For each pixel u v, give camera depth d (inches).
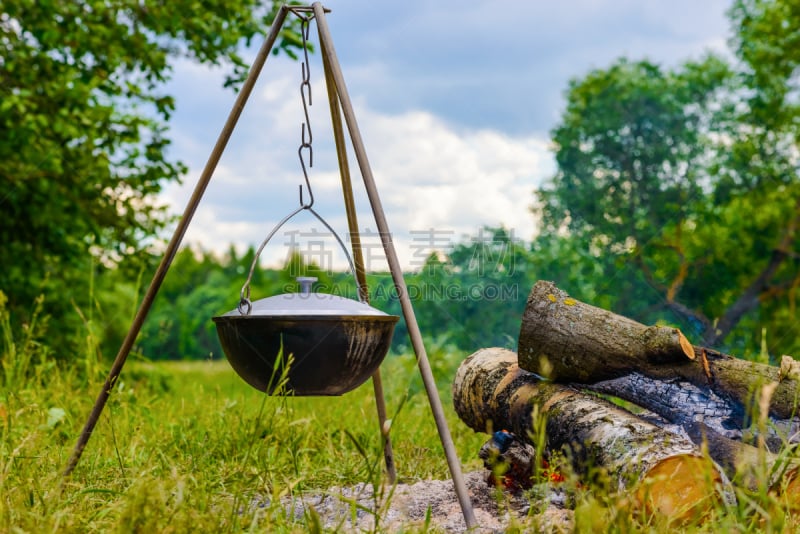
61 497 119.7
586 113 811.4
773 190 672.4
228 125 132.4
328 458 169.2
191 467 143.5
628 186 778.2
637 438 117.4
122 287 510.0
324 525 112.1
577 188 794.2
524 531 103.3
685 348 130.4
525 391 142.2
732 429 127.6
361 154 122.3
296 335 120.5
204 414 199.0
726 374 130.4
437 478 163.5
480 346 529.7
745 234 665.0
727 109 761.6
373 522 116.5
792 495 112.7
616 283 655.8
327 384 126.1
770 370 129.0
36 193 353.1
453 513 126.7
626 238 741.9
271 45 132.6
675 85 797.9
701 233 674.2
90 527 102.8
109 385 135.5
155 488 95.7
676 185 763.4
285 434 172.4
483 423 157.2
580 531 92.3
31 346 276.7
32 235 363.3
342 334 122.3
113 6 332.8
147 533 90.4
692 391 132.1
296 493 137.6
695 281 657.6
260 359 123.8
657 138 784.9
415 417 220.4
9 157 345.7
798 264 639.1
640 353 132.7
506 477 137.9
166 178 370.0
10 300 340.2
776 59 666.2
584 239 732.7
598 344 134.8
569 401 132.1
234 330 124.4
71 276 380.2
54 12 312.2
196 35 338.3
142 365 341.1
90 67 338.6
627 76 809.5
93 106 350.0
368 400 217.2
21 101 311.4
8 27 324.2
